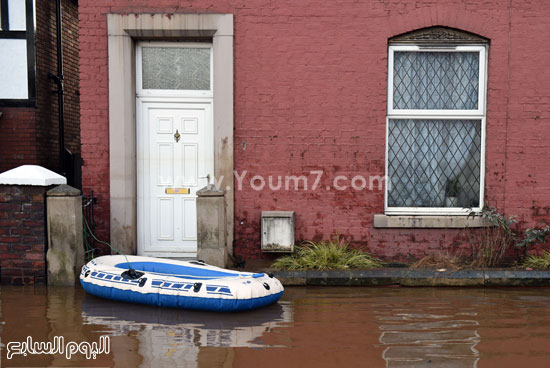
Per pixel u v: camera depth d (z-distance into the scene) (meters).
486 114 6.18
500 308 4.61
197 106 6.36
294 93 6.17
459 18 6.04
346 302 4.83
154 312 4.47
